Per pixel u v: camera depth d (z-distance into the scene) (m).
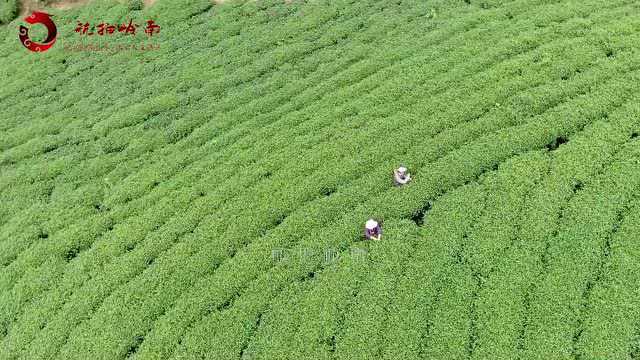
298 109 28.25
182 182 25.53
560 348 18.12
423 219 22.61
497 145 24.33
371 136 25.77
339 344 19.25
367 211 22.89
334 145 25.72
